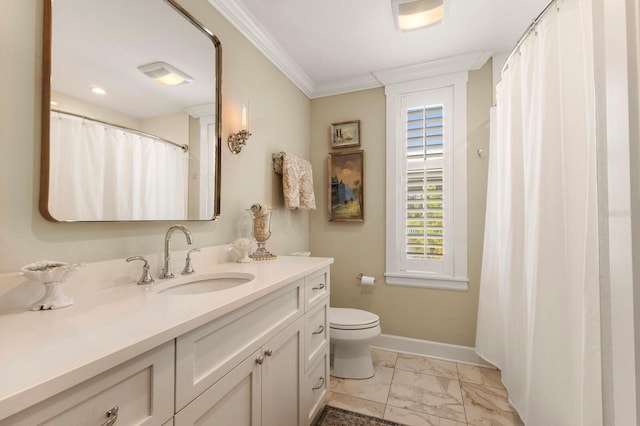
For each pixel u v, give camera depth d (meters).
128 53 1.08
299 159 2.23
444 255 2.27
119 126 1.05
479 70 2.19
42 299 0.78
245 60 1.78
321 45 2.03
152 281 1.07
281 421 1.15
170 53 1.25
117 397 0.55
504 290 1.70
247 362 0.94
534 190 1.31
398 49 2.08
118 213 1.04
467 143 2.21
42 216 0.84
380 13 1.70
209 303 0.82
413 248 2.36
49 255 0.86
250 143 1.82
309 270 1.38
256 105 1.89
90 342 0.56
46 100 0.84
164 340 0.62
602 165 0.62
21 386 0.42
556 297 1.18
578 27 1.08
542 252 1.25
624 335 0.48
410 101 2.38
